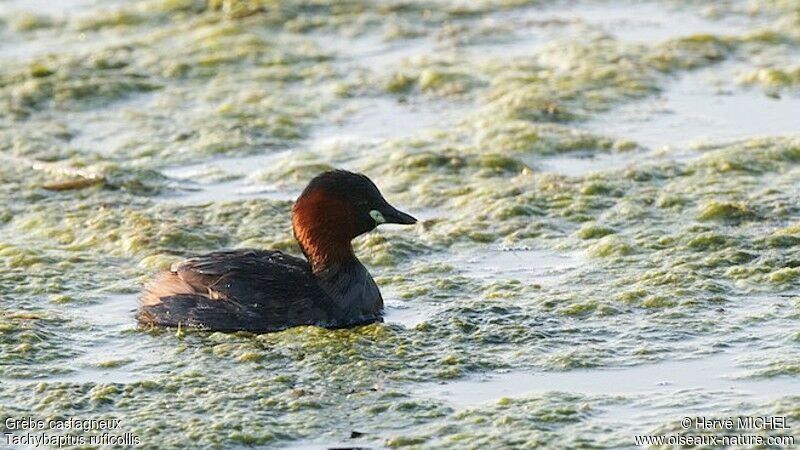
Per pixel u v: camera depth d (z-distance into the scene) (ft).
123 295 49.03
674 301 46.68
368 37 81.00
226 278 45.47
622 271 49.80
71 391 40.81
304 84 73.56
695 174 59.16
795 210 54.60
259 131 66.80
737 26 81.15
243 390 40.81
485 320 45.68
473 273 50.49
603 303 46.65
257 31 82.12
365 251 52.70
